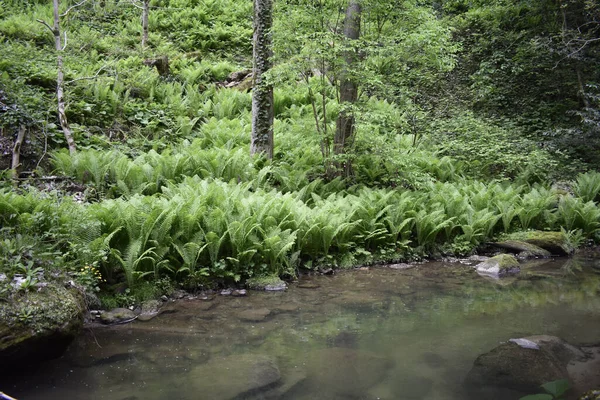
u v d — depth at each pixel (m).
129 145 12.21
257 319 5.81
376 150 10.88
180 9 21.66
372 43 10.04
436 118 15.08
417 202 9.86
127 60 15.09
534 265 8.76
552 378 4.12
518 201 11.10
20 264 4.91
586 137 13.96
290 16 10.30
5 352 4.20
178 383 4.13
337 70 10.48
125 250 6.48
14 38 15.46
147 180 9.61
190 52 18.73
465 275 8.02
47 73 12.54
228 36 20.59
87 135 11.66
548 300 6.61
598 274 8.07
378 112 10.48
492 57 18.39
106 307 5.96
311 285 7.36
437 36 10.30
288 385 4.07
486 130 13.91
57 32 11.05
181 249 6.84
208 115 14.62
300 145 12.71
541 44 15.85
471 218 9.71
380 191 10.09
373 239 9.00
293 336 5.27
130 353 4.80
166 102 14.33
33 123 10.31
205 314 5.98
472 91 17.53
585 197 12.09
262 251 7.48
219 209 7.18
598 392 3.62
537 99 17.80
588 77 16.81
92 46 16.38
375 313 6.07
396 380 4.18
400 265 8.67
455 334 5.32
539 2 17.50
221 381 4.13
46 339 4.48
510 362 4.38
